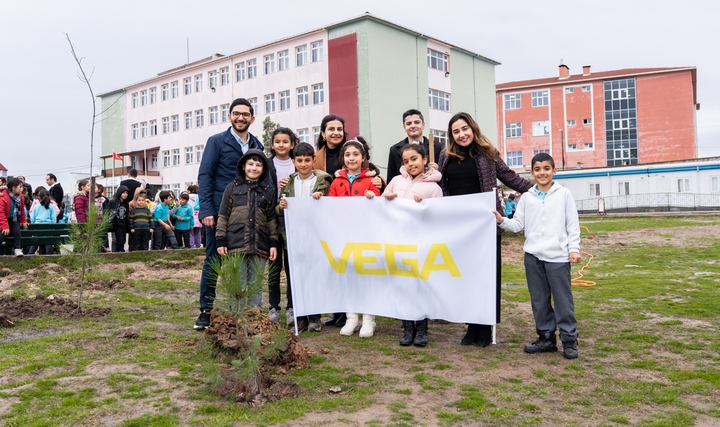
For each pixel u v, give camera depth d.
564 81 60.16
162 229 13.65
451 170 5.16
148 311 6.31
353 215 5.32
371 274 5.23
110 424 2.96
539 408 3.29
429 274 4.93
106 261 11.14
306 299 5.36
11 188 10.38
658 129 57.28
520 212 4.75
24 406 3.19
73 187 43.06
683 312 6.19
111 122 55.09
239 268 3.57
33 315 5.79
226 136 5.61
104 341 4.72
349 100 36.12
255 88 41.91
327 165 6.11
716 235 18.61
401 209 5.12
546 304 4.60
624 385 3.70
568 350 4.39
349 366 4.12
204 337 4.43
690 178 41.09
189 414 3.10
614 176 44.34
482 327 4.84
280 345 3.72
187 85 47.62
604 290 8.02
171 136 49.19
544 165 4.57
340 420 3.04
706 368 4.06
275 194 5.48
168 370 3.88
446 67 41.62
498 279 4.88
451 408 3.28
